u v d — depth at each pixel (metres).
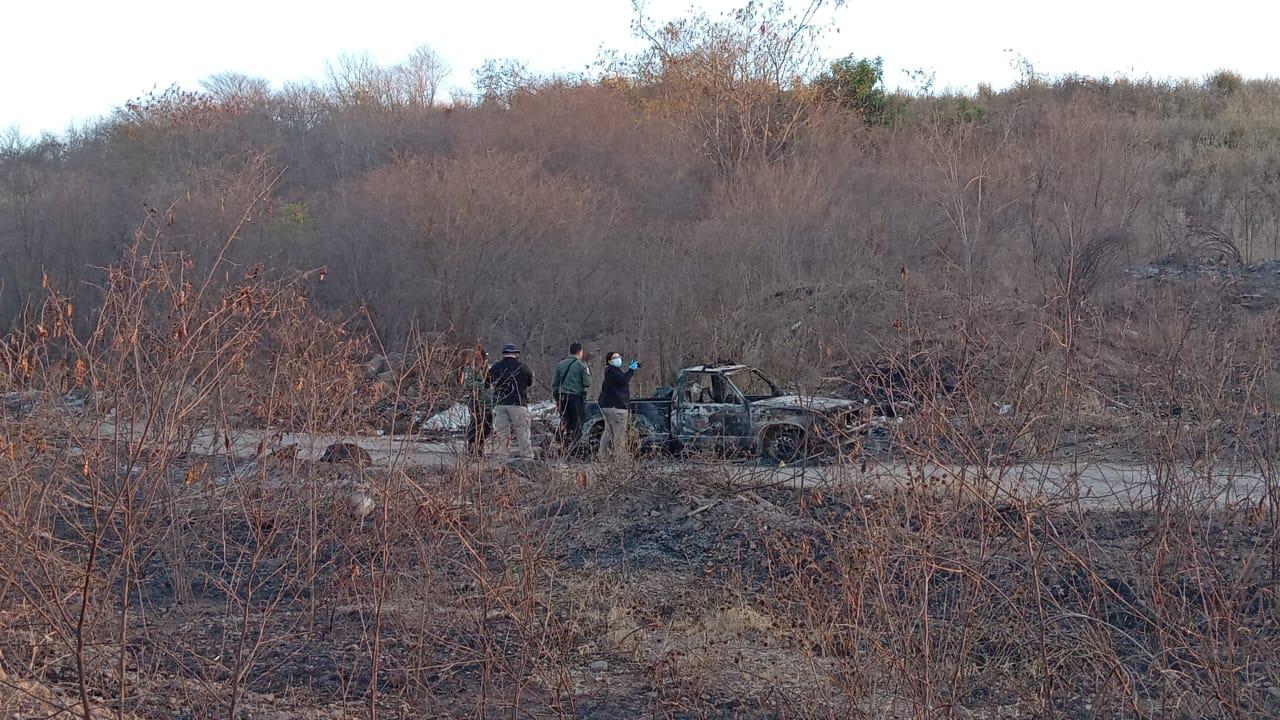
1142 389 7.45
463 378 8.48
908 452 5.97
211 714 5.76
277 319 7.81
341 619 7.10
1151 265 20.00
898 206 23.34
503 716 5.80
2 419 5.43
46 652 6.02
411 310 22.47
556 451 11.04
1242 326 10.99
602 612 7.25
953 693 4.96
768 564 6.81
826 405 12.44
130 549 5.52
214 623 7.18
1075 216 19.77
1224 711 4.84
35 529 5.45
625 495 9.84
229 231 21.92
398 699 6.04
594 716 5.80
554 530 8.66
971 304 9.25
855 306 18.56
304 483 7.47
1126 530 7.03
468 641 6.54
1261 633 5.42
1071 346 6.90
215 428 7.01
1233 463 6.52
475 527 7.25
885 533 5.51
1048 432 6.92
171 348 5.04
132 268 5.26
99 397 5.30
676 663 6.29
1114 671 4.96
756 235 22.70
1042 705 5.12
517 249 23.30
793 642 6.30
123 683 5.08
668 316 20.55
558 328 22.09
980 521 5.43
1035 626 5.87
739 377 16.67
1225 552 6.16
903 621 5.37
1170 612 5.48
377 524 6.75
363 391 7.92
